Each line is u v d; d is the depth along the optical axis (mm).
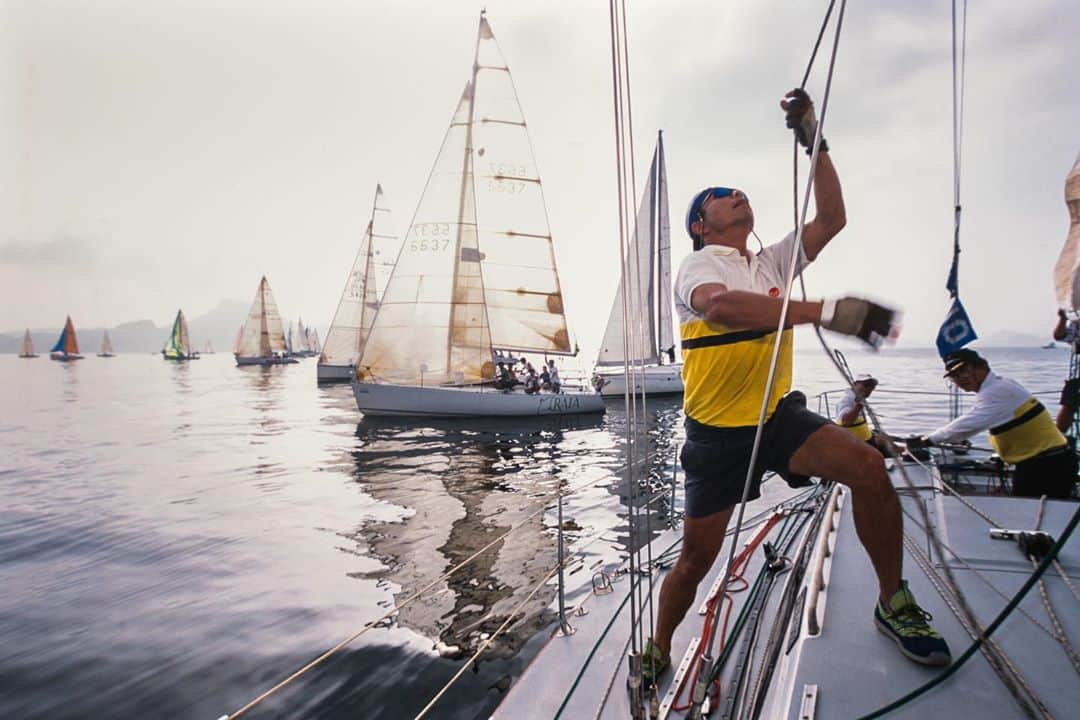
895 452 1271
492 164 28750
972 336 3943
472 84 25641
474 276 25641
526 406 23469
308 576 6152
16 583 6203
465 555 6664
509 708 1975
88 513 9289
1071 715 1304
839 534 2514
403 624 4789
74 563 6863
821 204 1848
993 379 3674
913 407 17922
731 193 1917
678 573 1945
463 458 14453
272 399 36812
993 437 3650
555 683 2086
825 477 1643
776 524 3424
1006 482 3889
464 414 23375
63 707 3844
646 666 1957
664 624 2004
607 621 2512
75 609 5449
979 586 1978
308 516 8906
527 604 5012
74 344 129000
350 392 43562
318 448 16453
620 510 8234
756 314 1248
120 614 5301
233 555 6984
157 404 32969
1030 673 1472
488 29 28219
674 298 1958
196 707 3768
